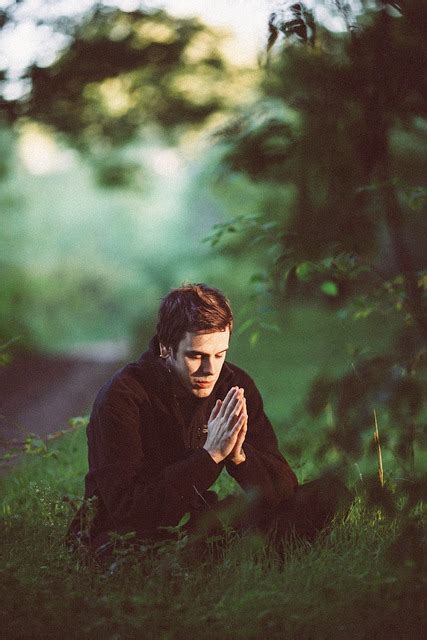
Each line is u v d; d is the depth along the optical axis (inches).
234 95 610.2
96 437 190.2
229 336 186.5
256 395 204.7
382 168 206.8
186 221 3201.3
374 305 225.8
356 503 193.8
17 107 398.9
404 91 173.3
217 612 159.3
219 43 513.0
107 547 181.5
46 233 2404.0
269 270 232.1
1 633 151.8
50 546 194.1
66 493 236.4
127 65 464.4
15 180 1402.6
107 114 577.3
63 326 2071.9
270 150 220.7
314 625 153.3
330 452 147.9
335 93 179.0
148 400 192.1
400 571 166.9
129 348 1379.2
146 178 792.9
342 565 175.3
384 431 147.9
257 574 174.2
